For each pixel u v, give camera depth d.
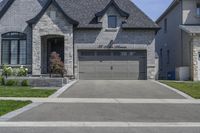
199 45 34.91
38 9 36.09
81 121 14.38
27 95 23.03
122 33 35.72
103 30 35.62
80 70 35.59
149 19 36.22
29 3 36.06
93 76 35.59
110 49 35.59
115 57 35.78
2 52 35.72
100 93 24.64
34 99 21.47
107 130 12.66
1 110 16.78
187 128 13.06
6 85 29.06
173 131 12.51
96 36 35.62
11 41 35.78
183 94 24.19
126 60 35.78
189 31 34.84
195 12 37.56
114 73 35.72
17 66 35.28
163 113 16.48
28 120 14.54
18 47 35.66
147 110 17.42
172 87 27.55
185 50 37.03
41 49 35.12
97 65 35.69
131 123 13.99
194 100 21.59
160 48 46.16
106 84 29.77
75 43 35.56
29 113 16.23
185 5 37.53
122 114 16.14
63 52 36.06
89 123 13.97
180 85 28.42
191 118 15.16
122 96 23.34
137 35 35.81
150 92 25.19
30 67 35.22
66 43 34.59
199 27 36.31
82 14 36.66
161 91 25.59
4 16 35.91
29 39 35.62
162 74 45.12
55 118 15.00
